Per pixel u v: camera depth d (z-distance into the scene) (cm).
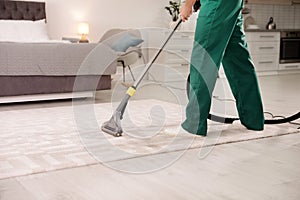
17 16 566
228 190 173
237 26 269
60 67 413
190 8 253
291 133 279
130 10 673
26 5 572
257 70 727
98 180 184
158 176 190
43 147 239
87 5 630
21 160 212
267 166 206
